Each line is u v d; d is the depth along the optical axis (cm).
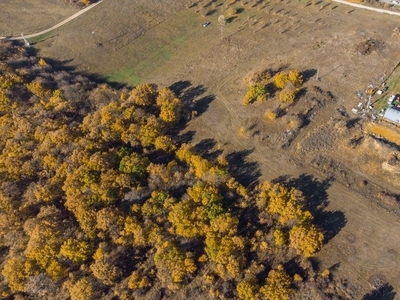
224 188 8731
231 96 10856
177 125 10444
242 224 8225
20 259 7788
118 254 7881
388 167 8588
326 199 8494
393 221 8031
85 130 10038
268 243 7850
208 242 7644
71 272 7769
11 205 8569
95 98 11175
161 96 10612
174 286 7369
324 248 7825
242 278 7431
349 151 9100
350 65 10769
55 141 9631
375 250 7706
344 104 9925
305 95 10206
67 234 8012
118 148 9619
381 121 9412
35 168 9306
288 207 7912
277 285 7131
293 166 9100
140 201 8612
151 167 9000
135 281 7500
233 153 9594
